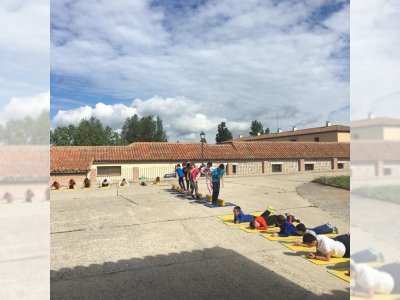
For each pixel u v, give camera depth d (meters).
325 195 13.67
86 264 6.06
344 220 9.29
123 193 16.27
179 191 16.30
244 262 6.04
